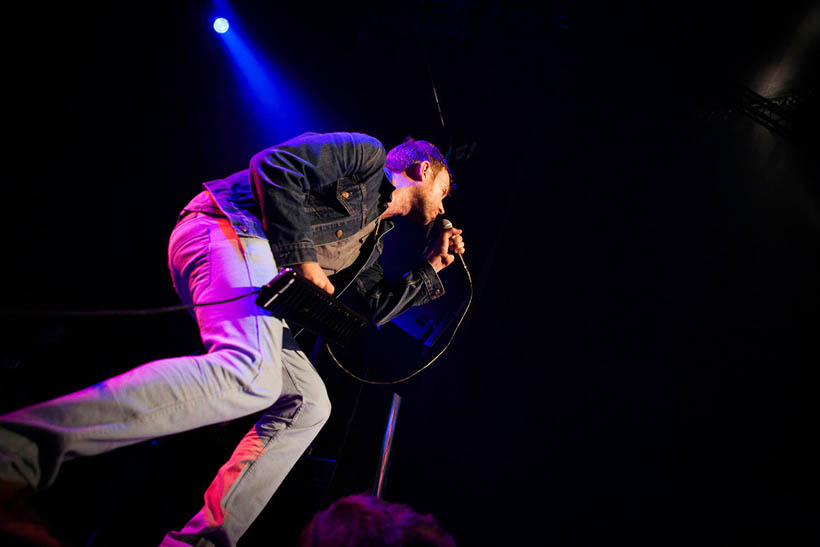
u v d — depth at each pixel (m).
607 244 5.96
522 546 4.39
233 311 1.35
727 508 4.75
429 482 4.35
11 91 4.33
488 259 4.95
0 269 4.30
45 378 3.53
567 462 4.97
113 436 1.04
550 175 5.61
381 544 0.82
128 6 4.43
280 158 1.50
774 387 5.46
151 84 4.78
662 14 4.97
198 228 1.52
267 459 1.53
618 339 5.64
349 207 1.76
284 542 2.21
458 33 4.91
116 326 4.13
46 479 0.95
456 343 5.16
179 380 1.14
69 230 4.63
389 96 5.23
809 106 5.53
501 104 5.30
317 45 4.96
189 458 2.15
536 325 5.57
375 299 2.12
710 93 5.64
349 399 2.89
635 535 4.62
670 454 5.17
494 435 4.92
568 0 4.77
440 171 2.09
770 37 5.21
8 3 4.09
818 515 4.52
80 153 4.68
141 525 2.01
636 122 5.75
